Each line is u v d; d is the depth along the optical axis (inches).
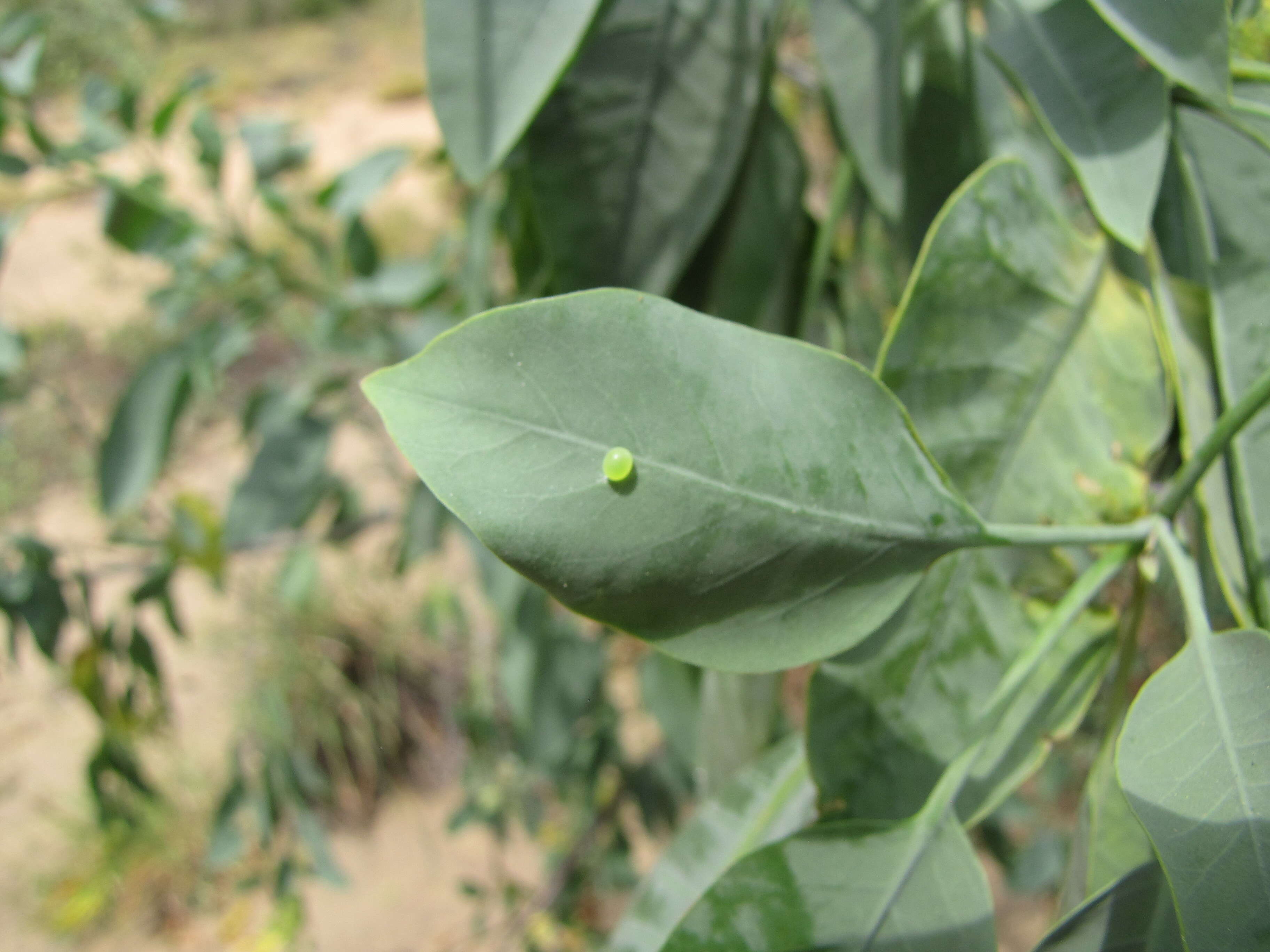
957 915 2.1
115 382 26.8
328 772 19.1
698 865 3.1
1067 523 2.6
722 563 1.9
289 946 15.5
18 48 6.3
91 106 6.2
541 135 3.3
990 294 2.5
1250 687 1.9
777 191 3.7
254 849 18.2
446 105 2.6
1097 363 2.6
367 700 19.1
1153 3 2.3
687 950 2.1
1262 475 2.4
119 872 18.2
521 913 12.1
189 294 7.2
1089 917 2.2
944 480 2.1
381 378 1.8
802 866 2.2
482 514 1.8
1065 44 2.7
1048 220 2.6
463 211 7.5
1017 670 2.3
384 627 19.2
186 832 18.3
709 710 3.9
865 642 2.6
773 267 3.7
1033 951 2.2
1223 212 2.7
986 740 2.4
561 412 1.8
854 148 3.2
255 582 19.3
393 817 19.1
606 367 1.9
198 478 23.6
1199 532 2.5
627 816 14.9
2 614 5.9
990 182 2.5
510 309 1.8
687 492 1.9
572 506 1.8
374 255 7.3
